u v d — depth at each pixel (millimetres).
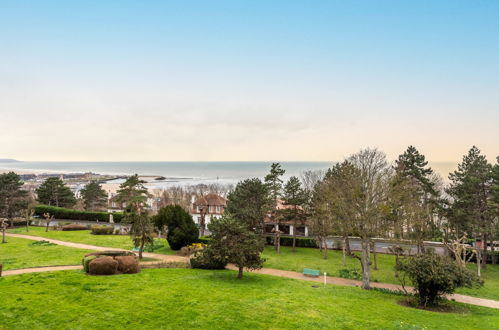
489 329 21812
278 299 25047
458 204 51000
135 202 42656
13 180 79750
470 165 51281
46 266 34438
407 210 42594
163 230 52656
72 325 18578
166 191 145000
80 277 28219
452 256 51688
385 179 39281
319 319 21203
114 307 21406
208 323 19703
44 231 66125
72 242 53875
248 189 59062
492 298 33000
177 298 23734
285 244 64688
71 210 86312
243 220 56312
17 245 49281
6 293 23109
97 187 116250
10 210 78438
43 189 100062
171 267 36969
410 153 54625
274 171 63906
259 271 40094
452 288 27156
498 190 46594
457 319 24016
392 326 20906
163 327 18922
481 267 49250
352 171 41188
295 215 60438
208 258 33219
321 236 55750
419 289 28297
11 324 18219
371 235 34969
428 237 49281
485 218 49469
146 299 23172
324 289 30688
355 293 30219
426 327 21406
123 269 31281
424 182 53156
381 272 42938
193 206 88500
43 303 21438
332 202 43375
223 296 24906
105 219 83688
